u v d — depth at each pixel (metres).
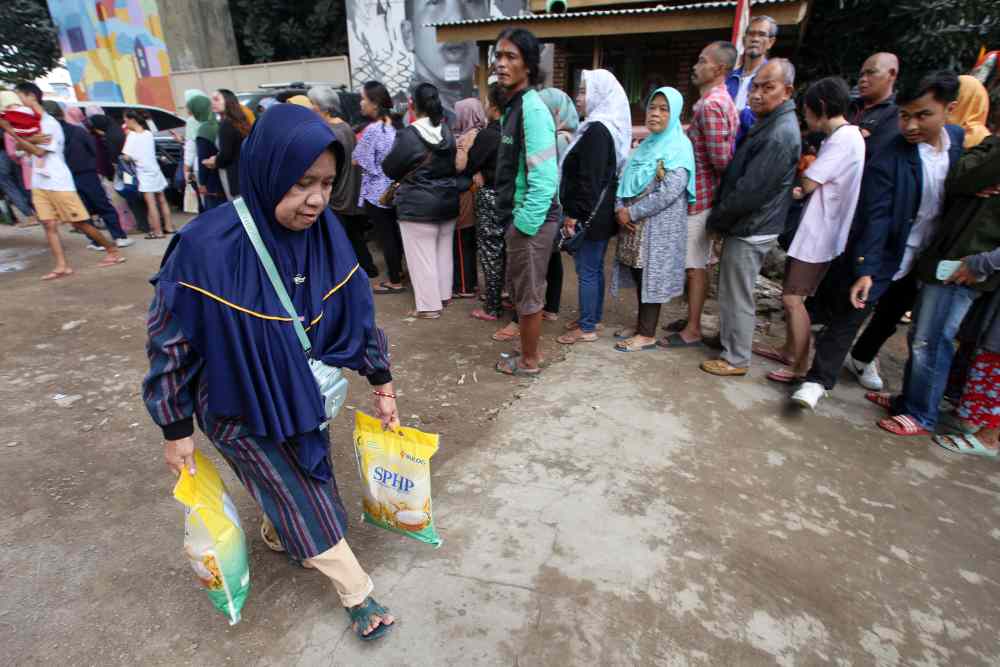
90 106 8.55
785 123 2.97
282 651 1.75
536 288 3.26
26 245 6.95
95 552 2.18
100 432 3.00
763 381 3.45
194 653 1.76
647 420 3.01
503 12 9.95
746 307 3.34
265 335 1.38
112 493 2.53
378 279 5.57
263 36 13.95
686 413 3.08
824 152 2.89
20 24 13.67
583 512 2.34
